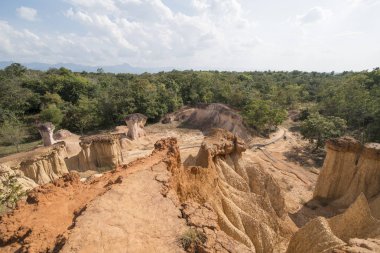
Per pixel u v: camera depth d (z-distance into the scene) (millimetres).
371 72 84938
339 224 19594
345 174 30609
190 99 88500
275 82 112250
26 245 10555
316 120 52000
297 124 73125
